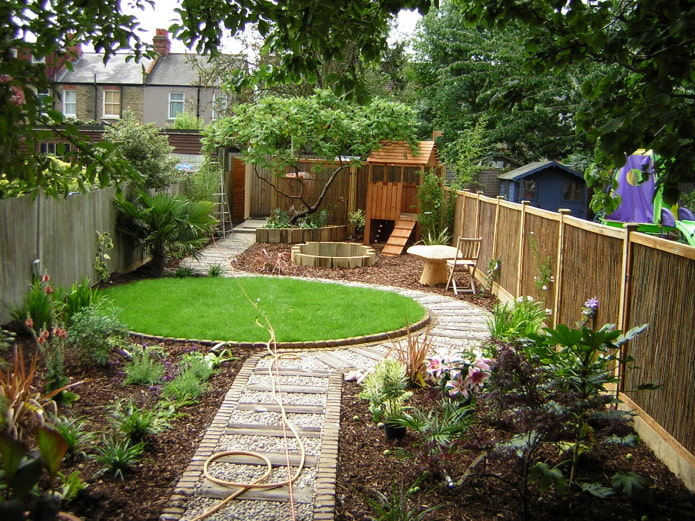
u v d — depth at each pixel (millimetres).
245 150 16375
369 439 4617
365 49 4598
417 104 26391
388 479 4020
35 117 3545
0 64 3295
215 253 14258
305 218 17297
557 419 3566
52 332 5602
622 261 4926
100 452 4113
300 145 15844
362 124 15930
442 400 4859
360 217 17500
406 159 16344
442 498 3791
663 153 3166
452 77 24312
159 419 4699
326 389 5605
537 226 7941
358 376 5879
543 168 20328
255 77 5316
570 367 3881
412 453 4230
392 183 16312
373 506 3545
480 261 11812
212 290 9727
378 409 4934
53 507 2688
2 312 6609
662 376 4199
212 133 16719
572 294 6293
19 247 6984
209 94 27438
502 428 4719
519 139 24969
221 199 17859
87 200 9352
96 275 9820
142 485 3826
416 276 12125
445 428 4258
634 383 4656
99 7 3609
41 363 5699
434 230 15555
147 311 8117
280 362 6371
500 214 10281
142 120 27531
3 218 6602
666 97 3107
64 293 7910
